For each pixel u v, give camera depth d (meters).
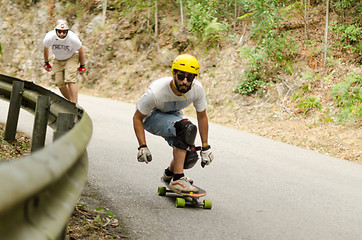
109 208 4.14
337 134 10.54
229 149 8.12
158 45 16.42
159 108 4.54
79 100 13.08
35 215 1.21
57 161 1.24
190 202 4.52
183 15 16.77
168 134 4.55
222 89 13.82
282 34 14.08
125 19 17.67
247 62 13.89
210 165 6.61
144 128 4.78
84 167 2.10
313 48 13.27
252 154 7.88
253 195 5.19
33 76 18.61
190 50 15.70
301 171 6.88
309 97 11.99
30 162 1.06
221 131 10.36
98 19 18.25
